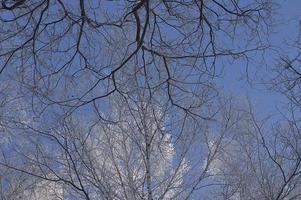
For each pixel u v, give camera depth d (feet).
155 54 21.42
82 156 27.43
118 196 27.58
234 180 30.42
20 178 30.86
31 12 18.56
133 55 21.02
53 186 28.84
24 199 30.86
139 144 28.43
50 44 19.61
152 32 20.99
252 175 30.60
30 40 18.95
